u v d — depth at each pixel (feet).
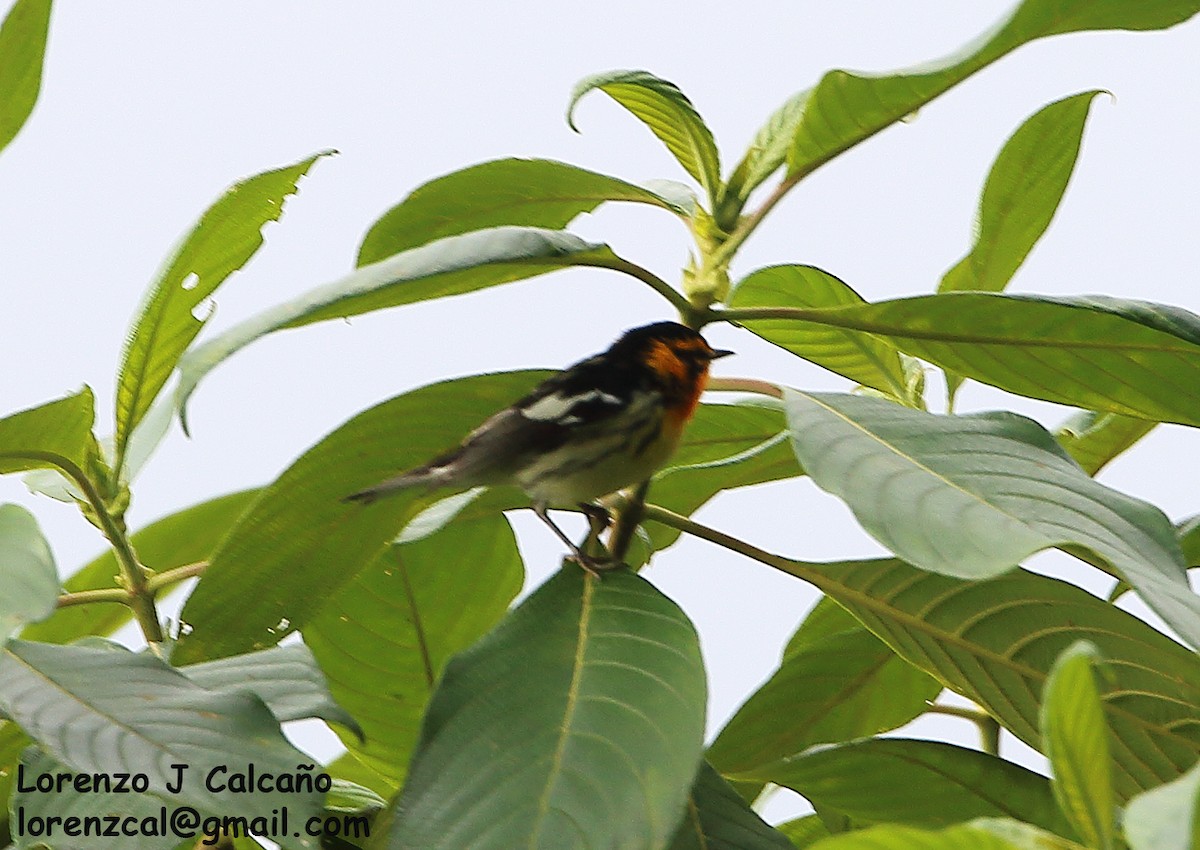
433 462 23.73
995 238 27.86
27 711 18.88
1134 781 21.85
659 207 24.62
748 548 22.95
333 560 23.89
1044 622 21.50
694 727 17.81
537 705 18.80
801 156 23.40
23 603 16.05
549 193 25.04
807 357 28.35
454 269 18.95
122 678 19.72
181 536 31.27
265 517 22.79
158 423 26.43
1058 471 18.94
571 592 20.72
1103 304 20.77
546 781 17.74
